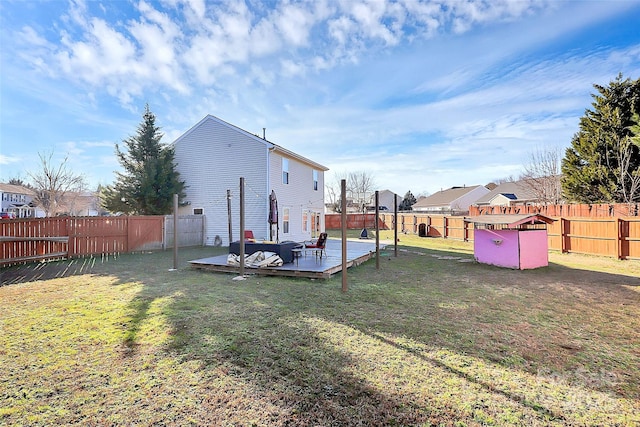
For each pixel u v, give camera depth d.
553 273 8.03
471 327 4.09
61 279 7.21
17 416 2.25
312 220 19.11
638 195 14.82
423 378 2.78
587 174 16.59
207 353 3.29
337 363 3.06
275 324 4.17
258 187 14.27
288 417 2.24
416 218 21.73
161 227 13.45
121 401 2.44
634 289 6.27
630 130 15.33
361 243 15.69
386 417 2.24
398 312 4.72
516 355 3.26
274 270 7.59
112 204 15.38
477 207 17.14
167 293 5.87
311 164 18.52
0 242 8.95
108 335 3.78
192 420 2.21
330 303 5.21
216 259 9.18
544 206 14.69
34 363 3.06
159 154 15.45
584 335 3.83
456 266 9.14
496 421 2.20
